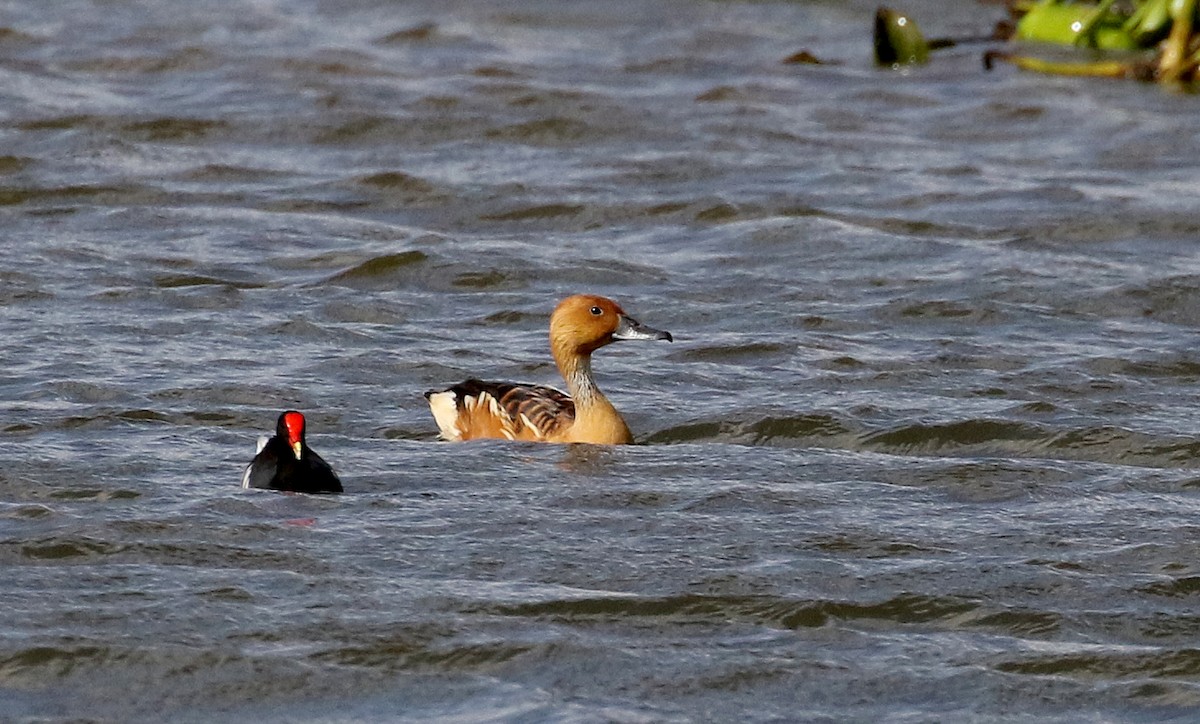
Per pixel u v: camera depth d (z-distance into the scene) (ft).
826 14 130.11
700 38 120.88
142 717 33.53
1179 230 78.38
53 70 105.09
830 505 45.29
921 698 34.99
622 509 44.62
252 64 107.76
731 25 125.59
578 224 78.95
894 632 37.91
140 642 36.09
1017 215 79.97
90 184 81.66
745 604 38.93
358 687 34.78
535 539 42.22
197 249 72.69
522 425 51.26
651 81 107.24
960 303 66.08
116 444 48.62
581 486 46.24
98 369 56.18
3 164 84.53
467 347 60.70
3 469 45.91
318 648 36.17
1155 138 95.09
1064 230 77.87
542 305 66.03
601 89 103.81
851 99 103.60
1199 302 67.82
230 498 44.14
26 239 72.95
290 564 40.22
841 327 63.98
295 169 86.38
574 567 40.45
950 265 72.02
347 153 89.56
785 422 52.75
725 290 68.69
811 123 97.60
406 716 33.65
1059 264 72.13
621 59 113.80
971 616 38.65
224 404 53.47
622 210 79.82
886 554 41.86
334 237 75.36
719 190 83.61
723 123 96.48
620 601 38.73
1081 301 67.56
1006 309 65.72
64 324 61.31
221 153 88.48
